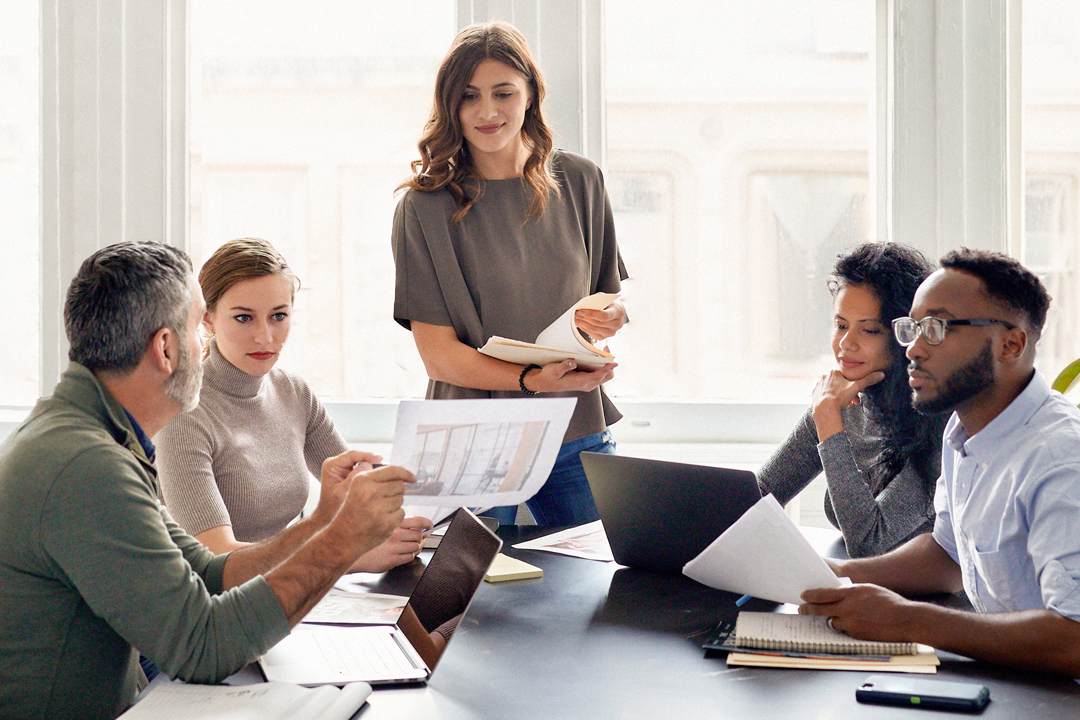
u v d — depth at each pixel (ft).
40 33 8.40
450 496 4.52
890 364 5.86
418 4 8.85
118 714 3.82
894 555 4.89
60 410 3.75
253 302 5.94
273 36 8.86
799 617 4.13
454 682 3.56
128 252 3.86
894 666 3.56
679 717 3.18
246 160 8.93
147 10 8.47
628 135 8.92
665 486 4.75
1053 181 8.98
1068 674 3.44
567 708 3.28
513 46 6.79
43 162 8.47
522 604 4.54
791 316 9.07
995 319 4.10
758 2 8.84
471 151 7.13
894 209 8.64
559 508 7.26
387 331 9.09
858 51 8.89
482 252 7.01
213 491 5.60
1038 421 4.10
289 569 3.68
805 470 6.42
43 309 8.56
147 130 8.53
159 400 3.98
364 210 9.00
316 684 3.54
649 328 9.07
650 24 8.84
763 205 9.01
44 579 3.52
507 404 4.20
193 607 3.51
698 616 4.32
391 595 4.71
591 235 7.36
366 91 8.92
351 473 4.40
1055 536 3.68
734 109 8.94
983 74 8.55
